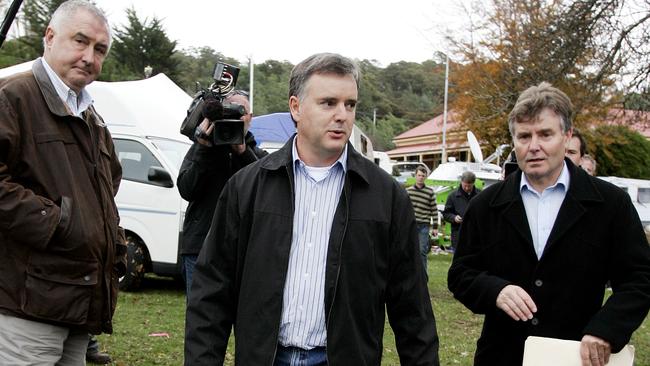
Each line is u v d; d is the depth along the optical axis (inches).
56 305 113.1
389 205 95.9
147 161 338.3
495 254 111.9
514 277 110.0
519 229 108.7
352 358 90.8
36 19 1316.4
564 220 105.9
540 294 106.9
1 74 342.6
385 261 95.3
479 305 109.3
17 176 113.0
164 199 331.3
